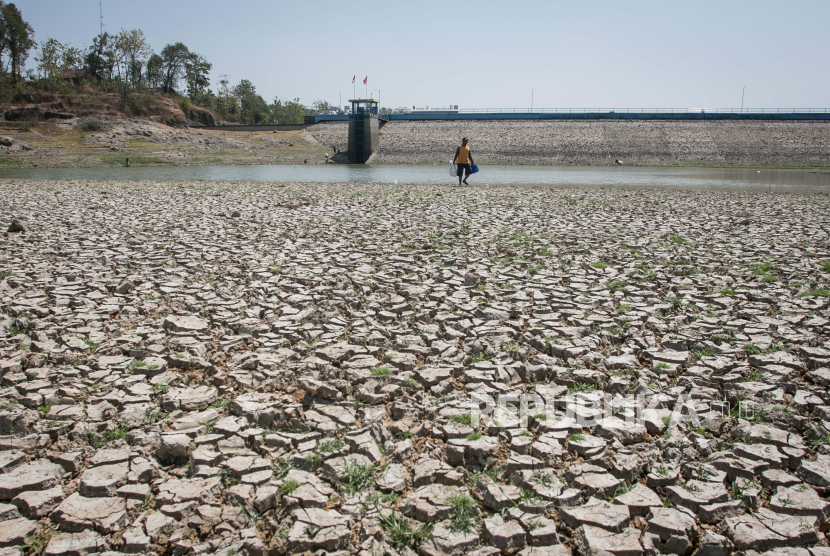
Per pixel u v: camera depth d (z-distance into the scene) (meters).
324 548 3.18
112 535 3.34
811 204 19.73
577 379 5.22
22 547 3.25
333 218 15.16
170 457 4.11
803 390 4.99
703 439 4.21
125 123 68.81
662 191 26.23
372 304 7.40
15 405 4.74
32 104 70.69
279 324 6.61
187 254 10.41
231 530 3.32
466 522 3.38
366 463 3.93
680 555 3.23
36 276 8.79
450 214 16.02
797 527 3.33
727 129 74.75
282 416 4.51
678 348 5.97
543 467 3.89
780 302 7.54
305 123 91.56
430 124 84.12
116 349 5.88
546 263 9.72
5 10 77.69
